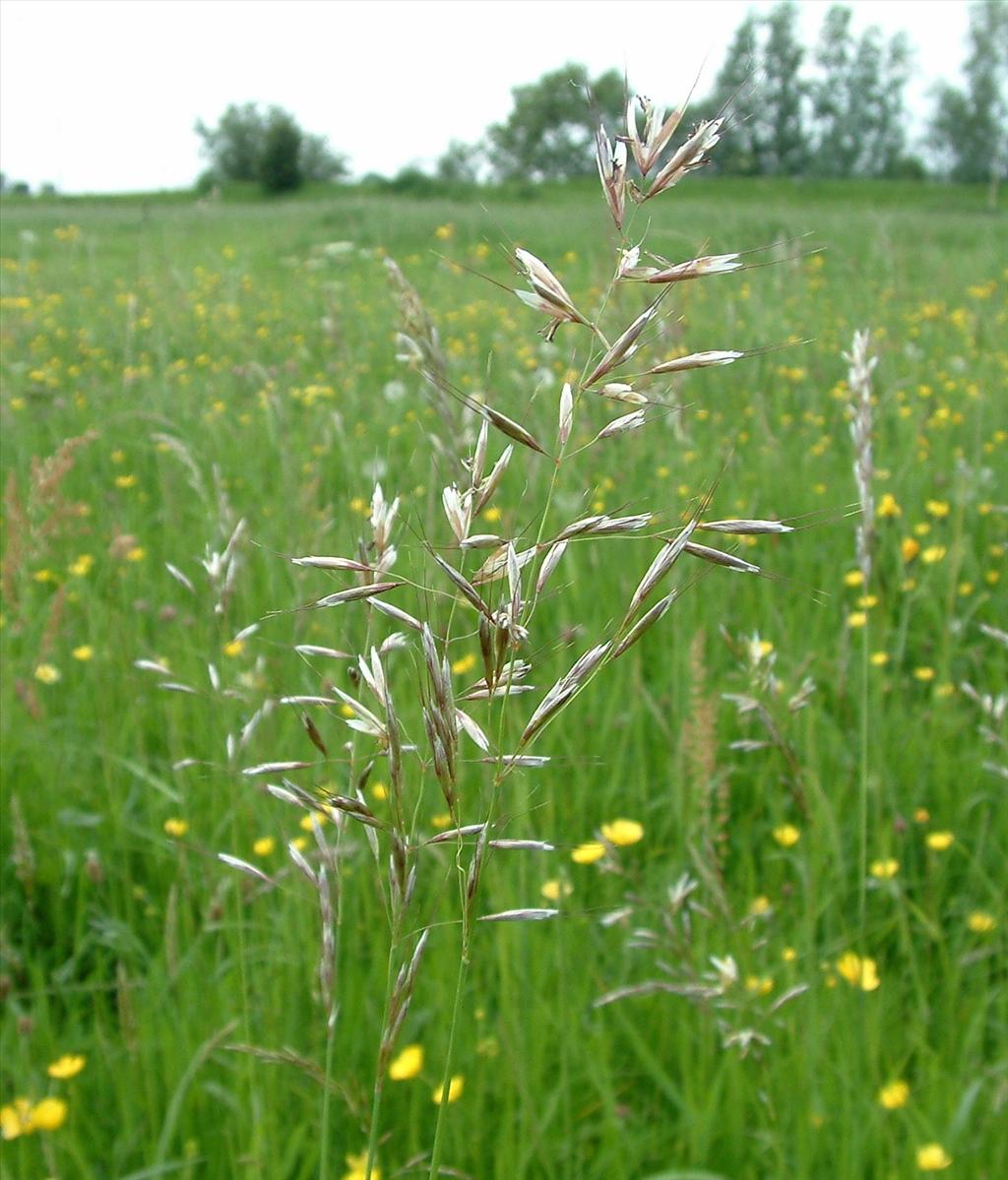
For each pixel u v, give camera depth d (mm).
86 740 524
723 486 762
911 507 738
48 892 448
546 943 393
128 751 524
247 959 395
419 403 985
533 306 165
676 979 370
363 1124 281
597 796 486
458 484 191
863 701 375
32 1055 357
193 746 514
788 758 373
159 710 544
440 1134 184
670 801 475
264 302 1628
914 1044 346
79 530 660
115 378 1122
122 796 497
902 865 461
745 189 6957
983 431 923
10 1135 292
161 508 796
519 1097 338
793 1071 333
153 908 427
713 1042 351
